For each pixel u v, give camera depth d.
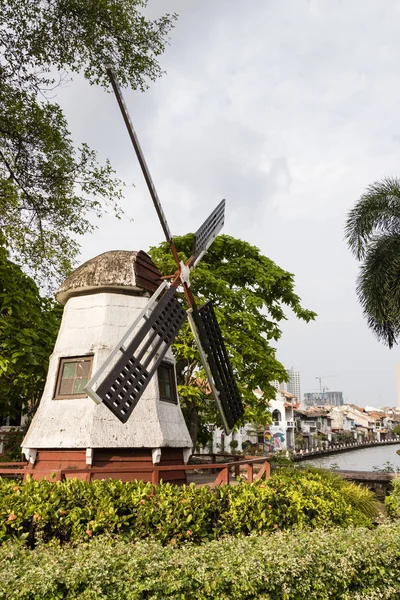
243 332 16.02
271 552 5.29
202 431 19.28
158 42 13.01
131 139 8.41
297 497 8.05
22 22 11.84
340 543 5.93
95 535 6.27
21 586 4.31
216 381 11.12
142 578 4.64
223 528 6.99
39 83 12.85
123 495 6.89
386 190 18.83
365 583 5.72
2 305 9.99
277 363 15.80
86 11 12.12
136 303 10.50
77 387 9.68
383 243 18.19
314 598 5.23
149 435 9.27
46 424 9.40
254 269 17.16
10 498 6.61
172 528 6.55
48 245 14.16
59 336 10.47
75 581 4.40
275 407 69.69
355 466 47.16
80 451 9.03
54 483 7.13
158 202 9.42
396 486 13.22
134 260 10.66
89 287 10.41
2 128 12.72
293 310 17.48
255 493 7.71
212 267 17.73
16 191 12.65
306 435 79.12
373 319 18.69
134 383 8.00
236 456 13.08
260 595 4.91
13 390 14.98
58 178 13.57
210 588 4.68
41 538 6.29
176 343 15.21
